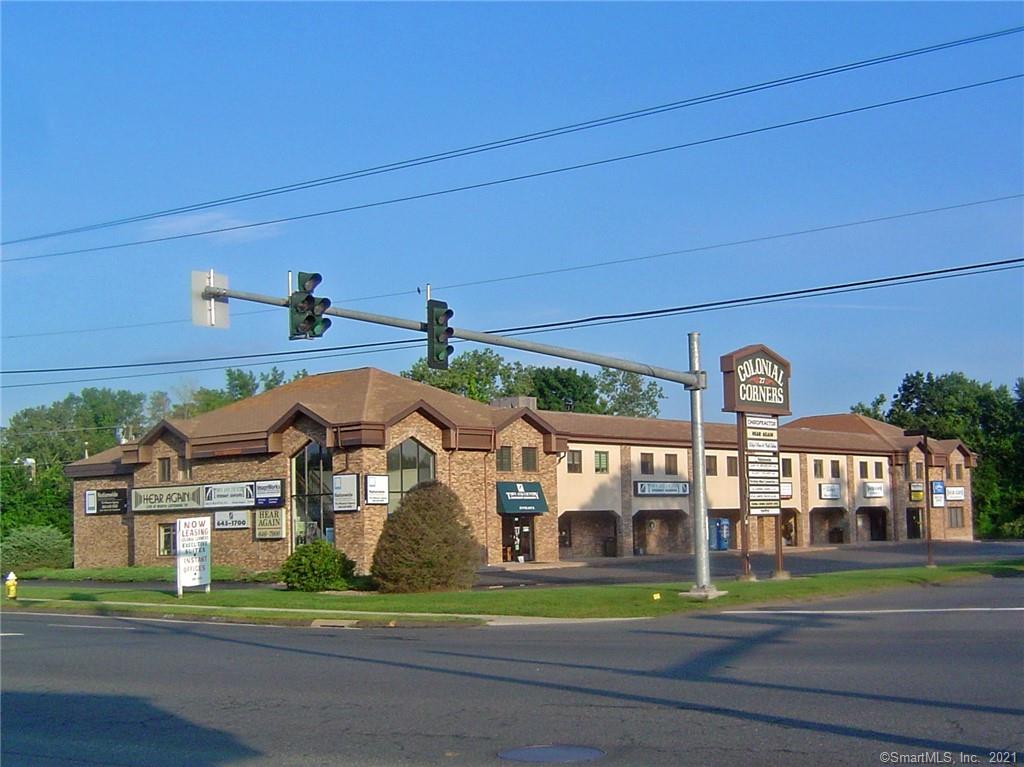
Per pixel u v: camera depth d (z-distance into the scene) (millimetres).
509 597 27656
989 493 98125
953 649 16156
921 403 114312
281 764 9961
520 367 99375
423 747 10461
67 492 68375
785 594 26734
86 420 129125
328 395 48375
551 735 10781
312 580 35062
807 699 12172
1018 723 10570
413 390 50438
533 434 52625
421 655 17969
